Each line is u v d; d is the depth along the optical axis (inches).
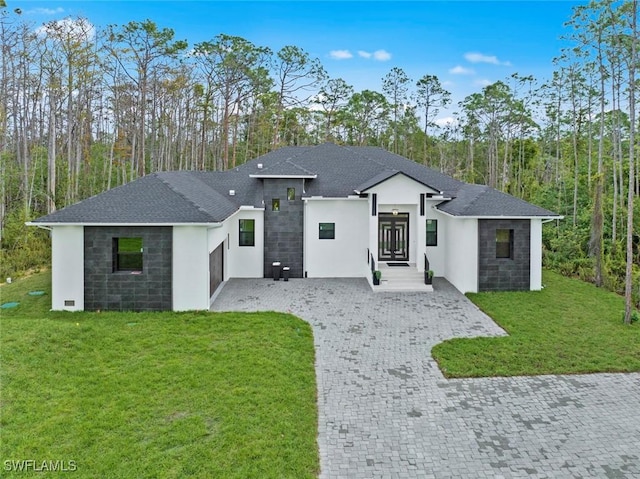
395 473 257.9
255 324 517.7
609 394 359.9
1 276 769.6
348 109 2033.7
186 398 332.5
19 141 1328.7
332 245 799.1
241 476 244.7
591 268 829.2
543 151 1863.9
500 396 356.5
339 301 639.8
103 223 560.1
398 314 577.0
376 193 741.9
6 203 1165.7
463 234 686.5
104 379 362.9
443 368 406.6
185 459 258.2
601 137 1030.4
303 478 247.4
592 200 1029.2
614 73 1010.1
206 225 571.2
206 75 1475.1
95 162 1457.9
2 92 1118.4
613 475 256.2
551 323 534.3
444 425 312.3
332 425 311.4
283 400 334.0
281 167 815.7
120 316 549.6
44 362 383.2
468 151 2249.0
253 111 1706.4
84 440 275.4
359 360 427.8
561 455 276.5
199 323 518.6
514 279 690.2
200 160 1812.3
